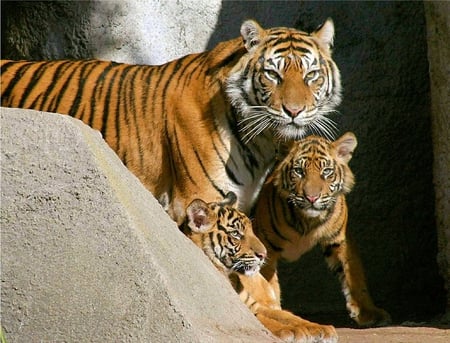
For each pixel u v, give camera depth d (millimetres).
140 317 7883
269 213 13305
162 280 7934
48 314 8023
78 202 8180
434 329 12312
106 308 7949
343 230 13531
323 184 12852
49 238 8156
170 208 11984
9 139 8367
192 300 8438
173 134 11883
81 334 7949
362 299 13484
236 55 12000
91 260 8055
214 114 11805
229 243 11625
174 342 7801
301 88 11734
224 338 8250
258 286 11805
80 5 15438
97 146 8812
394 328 12500
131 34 15500
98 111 12258
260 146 11938
